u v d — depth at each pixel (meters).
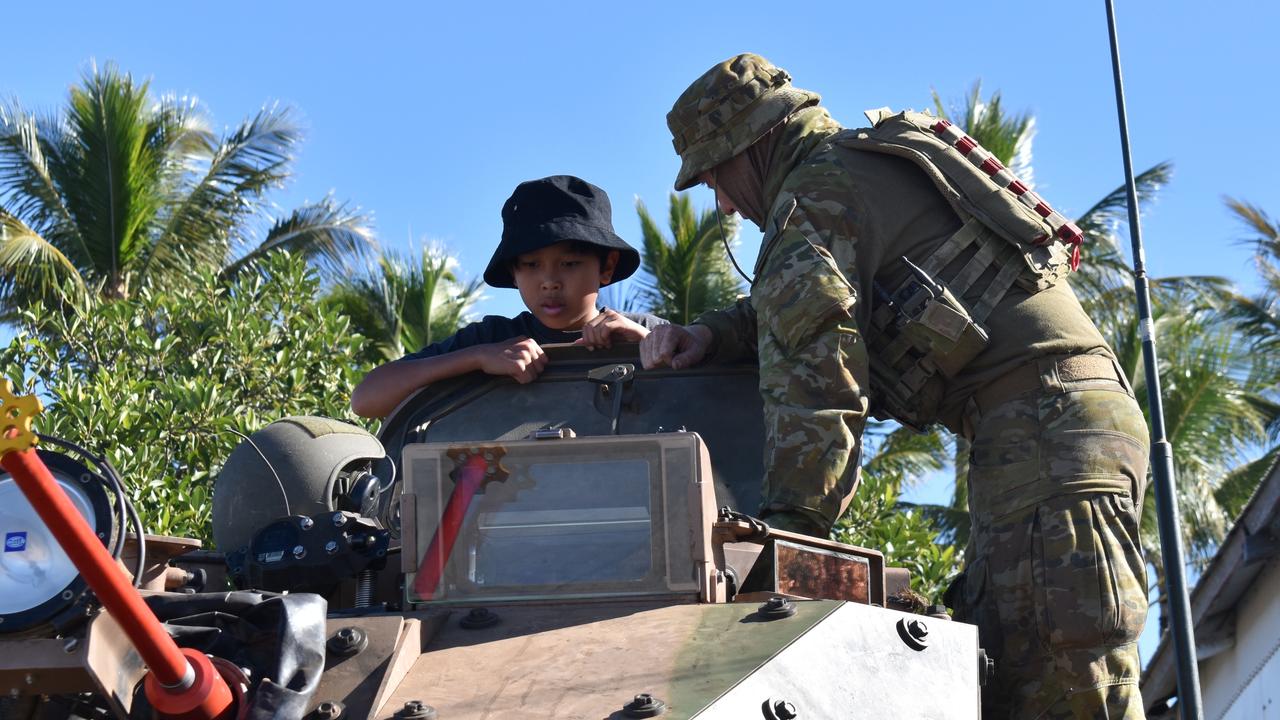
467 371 4.25
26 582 2.60
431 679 2.72
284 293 11.96
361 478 3.66
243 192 19.89
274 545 3.38
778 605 2.92
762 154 4.21
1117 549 3.62
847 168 3.94
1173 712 11.48
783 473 3.59
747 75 4.18
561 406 4.20
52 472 2.70
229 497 3.64
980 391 3.86
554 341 4.88
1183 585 7.61
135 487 9.40
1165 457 7.85
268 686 2.54
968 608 3.79
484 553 3.07
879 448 17.22
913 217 3.92
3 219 18.38
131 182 18.95
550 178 4.87
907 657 2.99
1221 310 18.81
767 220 4.12
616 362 4.29
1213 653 11.23
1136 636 3.62
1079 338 3.82
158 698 2.49
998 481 3.74
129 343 11.25
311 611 2.69
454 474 3.11
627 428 4.12
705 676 2.65
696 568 3.03
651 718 2.51
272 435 3.69
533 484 3.10
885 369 3.89
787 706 2.62
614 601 3.03
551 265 4.79
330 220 19.67
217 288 12.63
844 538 10.49
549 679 2.69
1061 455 3.67
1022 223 3.88
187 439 10.27
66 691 2.66
